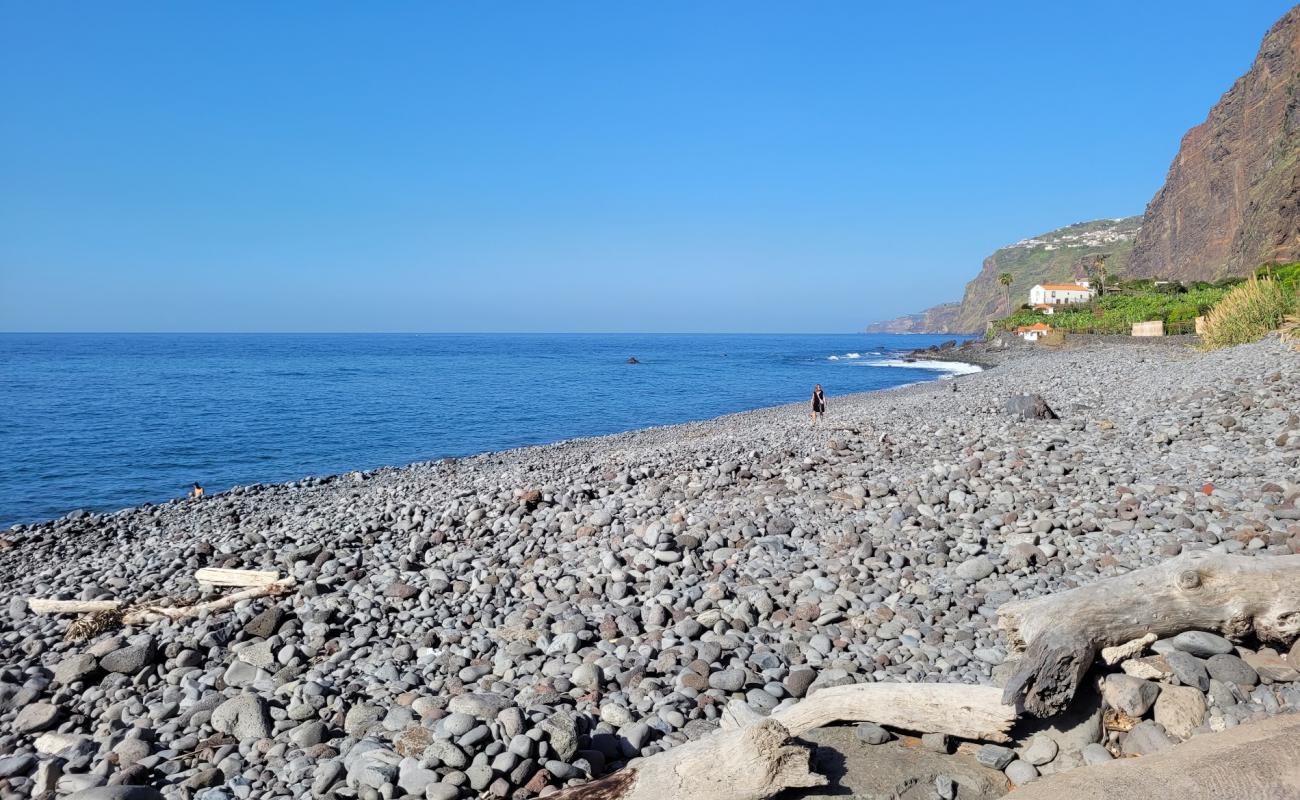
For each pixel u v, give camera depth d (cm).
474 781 484
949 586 761
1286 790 395
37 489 2458
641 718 567
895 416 2238
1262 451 1101
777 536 944
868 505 1053
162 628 780
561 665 651
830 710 513
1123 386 2266
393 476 2325
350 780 495
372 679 652
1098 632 500
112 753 555
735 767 441
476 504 1244
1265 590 508
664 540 923
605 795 451
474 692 604
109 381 7425
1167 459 1135
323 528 1219
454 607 810
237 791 500
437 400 5534
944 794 441
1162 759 433
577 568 901
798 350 17150
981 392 2969
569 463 2016
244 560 1017
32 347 19412
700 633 706
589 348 19762
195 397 5694
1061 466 1130
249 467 2886
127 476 2691
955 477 1140
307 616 787
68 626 811
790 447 1630
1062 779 432
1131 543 809
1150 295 9925
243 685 663
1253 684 486
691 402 5334
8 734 607
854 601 742
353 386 6894
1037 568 785
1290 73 13212
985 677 573
